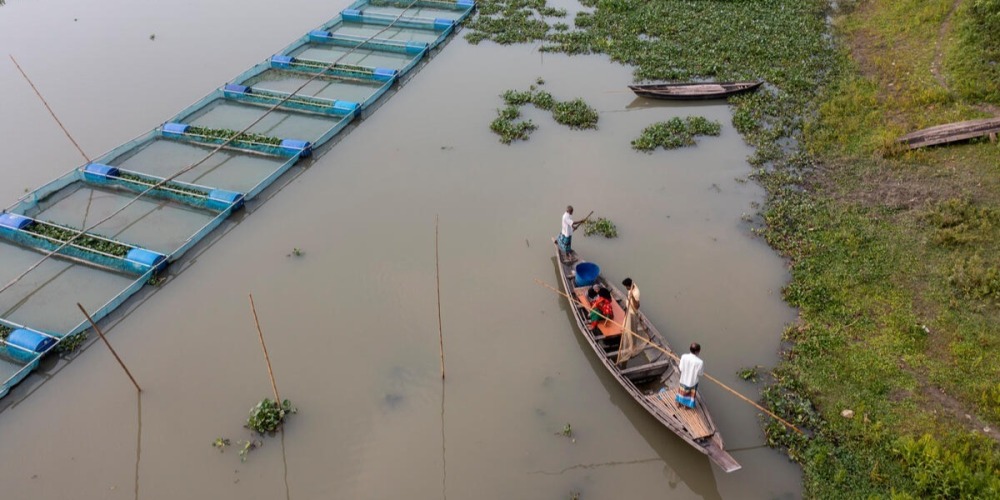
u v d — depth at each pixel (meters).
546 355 15.67
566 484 12.99
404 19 33.78
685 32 31.66
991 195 19.28
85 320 16.84
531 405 14.52
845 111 24.52
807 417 13.70
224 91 27.00
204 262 18.66
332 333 16.22
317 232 19.66
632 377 14.47
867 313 16.11
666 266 18.16
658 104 26.28
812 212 19.78
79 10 36.16
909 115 23.62
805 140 23.41
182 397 14.67
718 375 14.97
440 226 19.73
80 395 14.84
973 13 27.09
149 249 19.36
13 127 25.05
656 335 15.15
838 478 12.45
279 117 25.94
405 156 23.17
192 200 21.06
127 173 22.33
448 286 17.58
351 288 17.56
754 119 24.72
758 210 20.20
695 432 12.87
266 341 16.02
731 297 17.08
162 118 25.78
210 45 31.92
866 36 30.03
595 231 19.34
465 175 22.06
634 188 21.34
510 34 31.97
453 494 12.76
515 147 23.53
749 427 13.81
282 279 17.95
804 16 32.53
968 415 13.47
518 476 13.12
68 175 22.02
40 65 29.61
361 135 24.48
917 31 28.59
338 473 13.14
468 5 35.06
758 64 28.55
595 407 14.51
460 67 29.41
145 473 13.16
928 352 14.92
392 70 28.27
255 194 21.23
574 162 22.67
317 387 14.84
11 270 18.70
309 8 36.69
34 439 13.91
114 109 26.33
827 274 17.41
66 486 12.93
